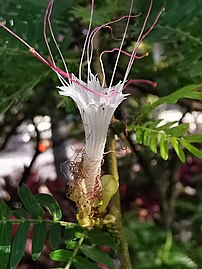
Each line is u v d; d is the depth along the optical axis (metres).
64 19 0.12
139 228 0.15
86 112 0.09
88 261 0.10
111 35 0.12
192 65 0.11
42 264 0.18
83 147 0.10
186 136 0.10
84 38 0.12
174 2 0.11
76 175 0.10
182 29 0.11
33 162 0.22
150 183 0.21
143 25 0.10
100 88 0.10
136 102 0.16
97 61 0.12
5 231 0.10
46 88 0.17
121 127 0.11
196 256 0.14
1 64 0.11
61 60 0.11
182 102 0.18
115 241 0.10
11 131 0.21
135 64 0.13
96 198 0.10
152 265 0.13
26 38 0.11
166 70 0.13
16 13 0.11
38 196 0.10
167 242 0.14
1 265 0.10
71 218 0.19
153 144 0.10
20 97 0.11
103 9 0.12
